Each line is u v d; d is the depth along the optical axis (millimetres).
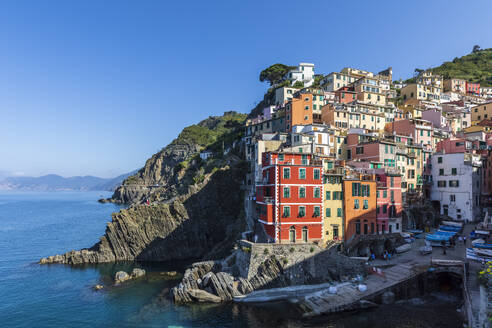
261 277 52812
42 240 112688
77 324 47969
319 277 54344
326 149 83188
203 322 45875
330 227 60688
